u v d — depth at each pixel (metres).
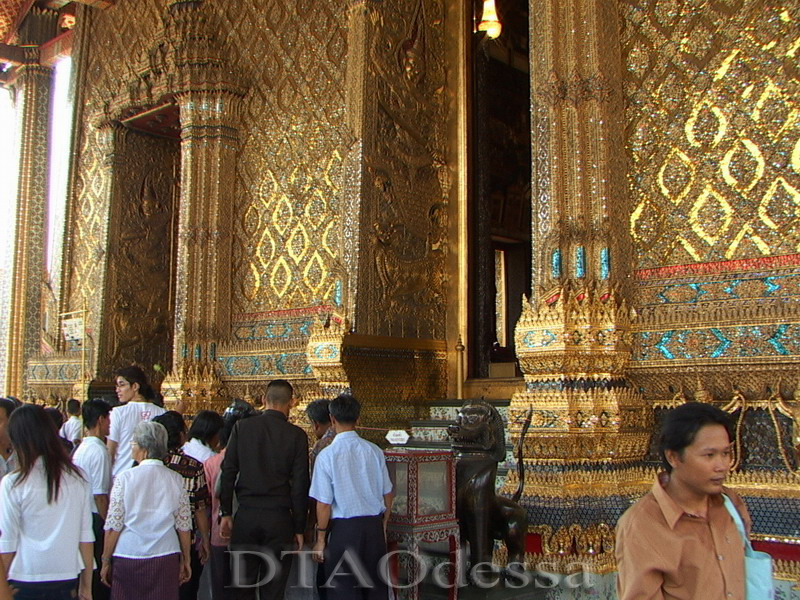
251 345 12.17
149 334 15.38
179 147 16.12
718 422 2.79
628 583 2.74
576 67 8.55
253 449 5.85
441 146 11.73
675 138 8.48
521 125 14.34
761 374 7.50
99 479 6.33
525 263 14.24
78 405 11.57
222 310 12.71
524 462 7.91
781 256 7.68
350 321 10.21
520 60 14.42
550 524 7.48
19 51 18.62
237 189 12.97
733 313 7.71
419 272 11.20
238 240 12.87
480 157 12.16
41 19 18.83
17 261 18.03
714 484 2.75
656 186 8.54
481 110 12.29
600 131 8.42
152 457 5.36
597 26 8.57
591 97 8.50
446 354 11.41
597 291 8.16
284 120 12.41
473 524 6.25
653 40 8.74
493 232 13.56
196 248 12.75
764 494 7.14
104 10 16.08
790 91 7.80
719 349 7.72
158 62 13.52
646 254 8.52
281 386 6.10
